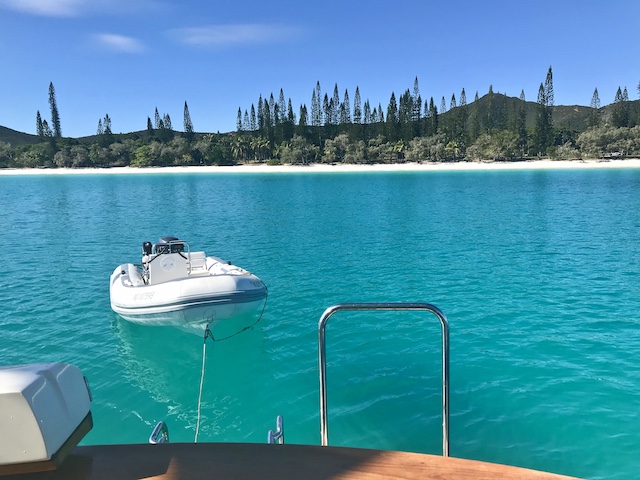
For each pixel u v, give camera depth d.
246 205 28.66
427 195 32.97
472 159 84.75
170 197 35.66
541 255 12.67
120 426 4.70
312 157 89.44
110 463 1.77
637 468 3.86
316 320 7.71
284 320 7.75
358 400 5.06
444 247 14.09
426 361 6.01
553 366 5.77
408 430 4.47
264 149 94.31
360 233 17.11
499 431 4.42
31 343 6.88
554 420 4.58
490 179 50.41
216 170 83.94
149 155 90.31
